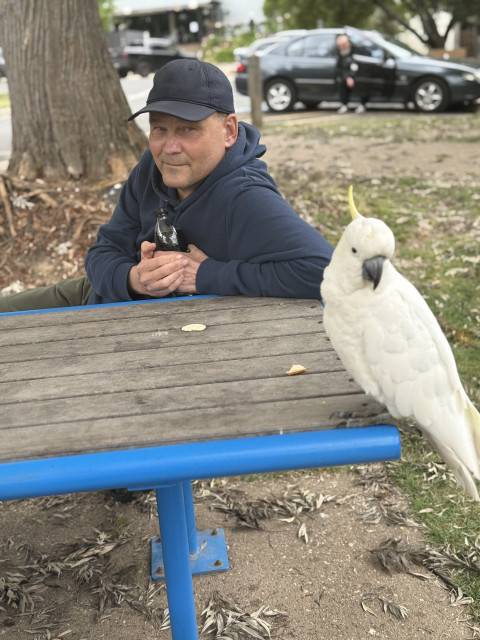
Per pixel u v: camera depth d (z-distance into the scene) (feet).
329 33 42.39
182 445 5.16
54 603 8.02
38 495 4.99
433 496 9.41
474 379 11.83
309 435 5.18
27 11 17.89
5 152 35.32
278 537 8.87
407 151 28.60
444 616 7.51
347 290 5.02
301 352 6.43
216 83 7.66
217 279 7.98
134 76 83.41
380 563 8.30
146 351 6.71
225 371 6.18
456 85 39.68
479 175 24.50
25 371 6.48
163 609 7.84
